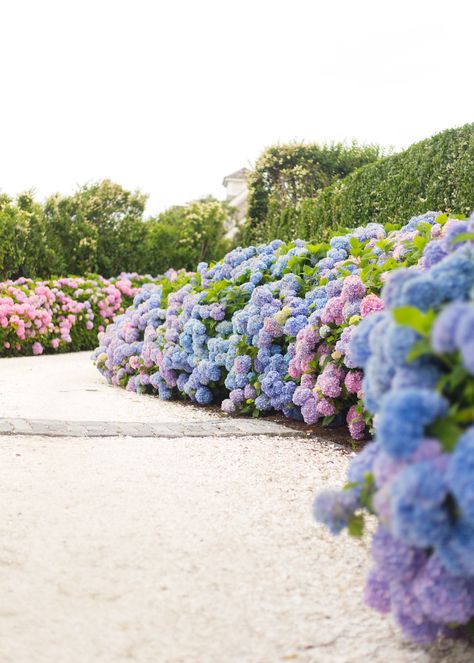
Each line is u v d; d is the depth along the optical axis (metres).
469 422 1.80
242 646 2.22
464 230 2.58
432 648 2.21
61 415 5.95
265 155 19.50
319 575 2.74
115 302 15.51
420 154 9.40
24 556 2.88
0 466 4.11
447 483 1.63
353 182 10.99
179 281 8.50
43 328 13.41
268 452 4.55
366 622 2.38
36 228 15.87
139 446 4.64
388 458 1.87
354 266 5.55
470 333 1.62
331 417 5.18
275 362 5.68
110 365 8.23
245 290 6.45
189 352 6.80
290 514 3.39
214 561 2.86
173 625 2.35
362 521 2.09
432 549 1.93
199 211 21.14
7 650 2.18
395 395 1.79
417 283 2.05
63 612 2.43
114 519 3.31
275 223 15.22
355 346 2.32
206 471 4.09
